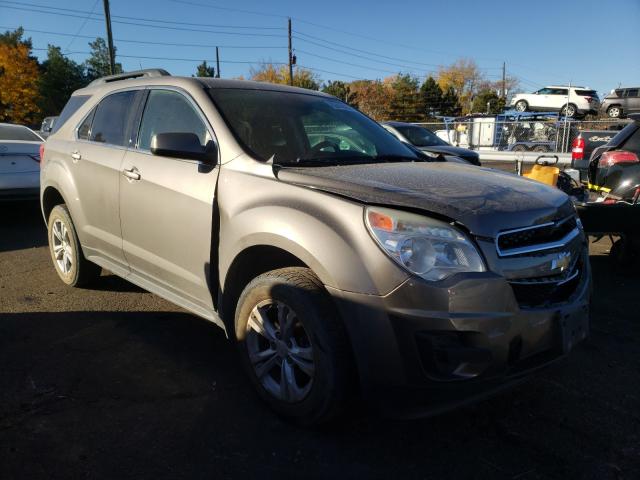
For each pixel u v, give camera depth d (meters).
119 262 4.05
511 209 2.54
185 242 3.29
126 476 2.37
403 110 69.31
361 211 2.46
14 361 3.42
